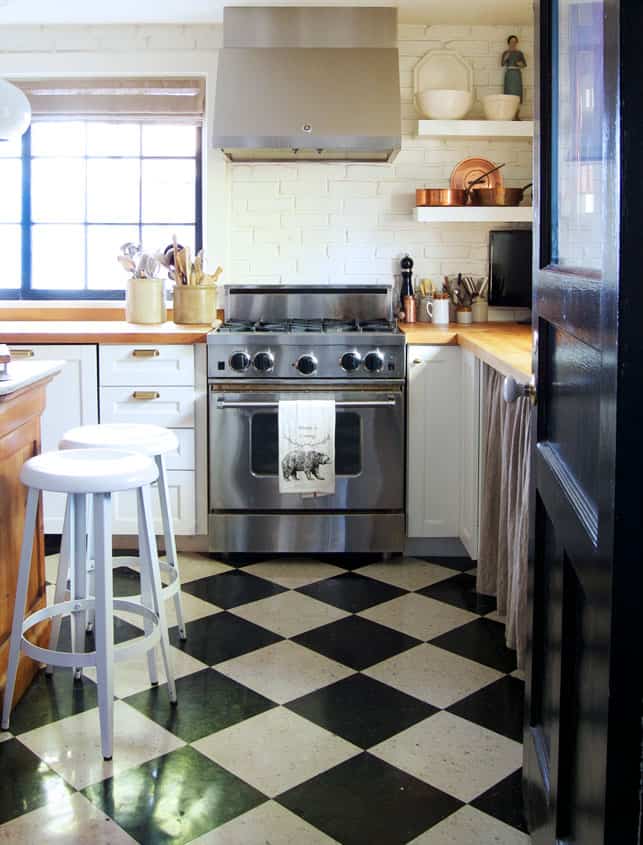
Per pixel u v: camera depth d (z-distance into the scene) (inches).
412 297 181.0
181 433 161.0
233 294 180.1
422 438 159.9
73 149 190.2
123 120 184.9
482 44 180.7
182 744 98.3
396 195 183.0
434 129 175.2
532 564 77.7
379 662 118.8
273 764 94.3
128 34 180.4
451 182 181.9
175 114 183.8
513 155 182.5
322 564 159.6
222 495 159.6
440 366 158.6
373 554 165.6
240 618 134.0
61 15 173.9
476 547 146.9
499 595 128.3
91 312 185.5
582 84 56.7
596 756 48.4
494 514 136.5
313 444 155.5
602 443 46.7
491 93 181.8
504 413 127.5
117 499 162.7
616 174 43.1
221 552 162.4
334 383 157.6
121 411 161.2
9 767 93.4
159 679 114.0
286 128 165.3
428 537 162.9
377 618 133.9
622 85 42.1
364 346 156.8
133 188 190.9
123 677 114.7
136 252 178.9
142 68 180.9
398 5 168.7
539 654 76.2
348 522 159.9
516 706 107.0
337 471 159.3
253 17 171.3
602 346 46.9
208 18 176.1
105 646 94.2
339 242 183.8
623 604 44.1
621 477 43.5
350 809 86.5
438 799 88.3
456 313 180.9
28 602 114.0
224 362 157.5
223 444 158.4
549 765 68.3
